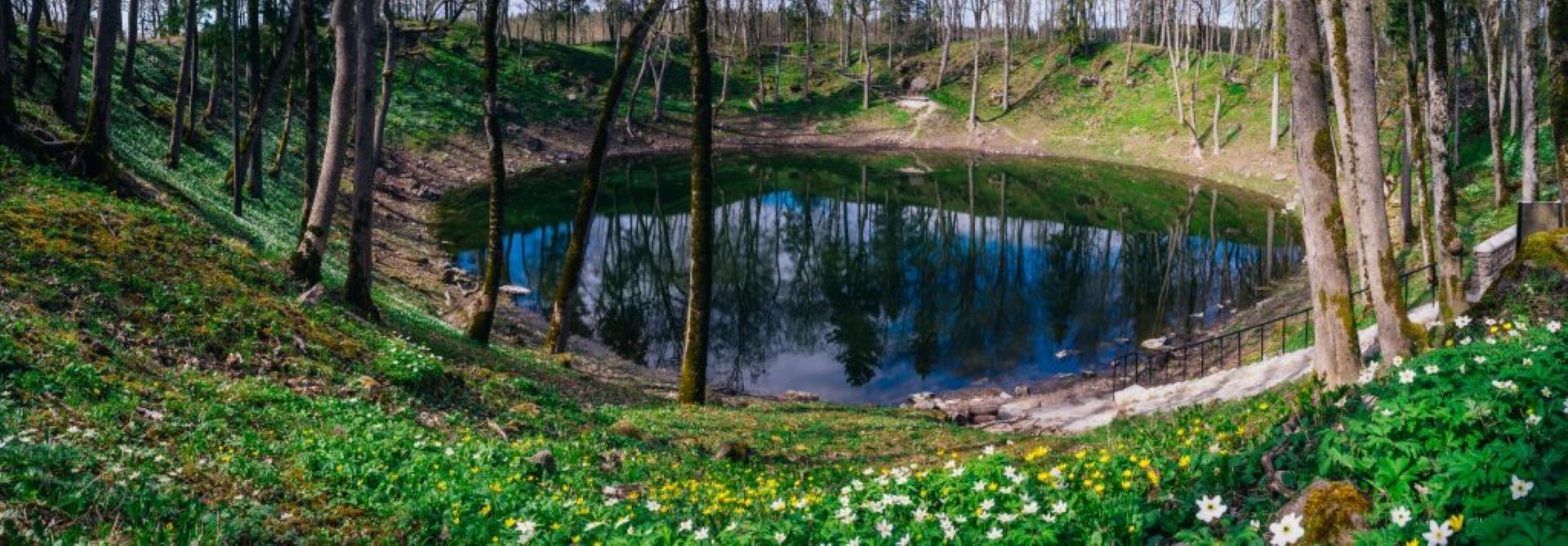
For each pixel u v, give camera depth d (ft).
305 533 23.09
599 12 357.20
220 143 129.29
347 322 50.67
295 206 114.32
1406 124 103.24
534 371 65.62
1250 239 141.28
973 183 204.13
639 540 21.45
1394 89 197.98
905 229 154.61
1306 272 114.83
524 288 110.42
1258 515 18.88
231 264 51.34
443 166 203.82
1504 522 15.20
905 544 18.85
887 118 284.61
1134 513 19.36
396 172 183.11
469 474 29.99
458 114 231.71
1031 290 114.52
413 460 30.63
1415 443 18.04
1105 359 86.79
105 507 20.52
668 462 40.88
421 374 43.88
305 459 28.27
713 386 81.30
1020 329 98.48
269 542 21.90
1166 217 162.20
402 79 234.99
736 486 36.45
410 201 164.04
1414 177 134.82
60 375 28.53
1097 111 265.75
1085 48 301.02
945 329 99.19
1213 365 79.97
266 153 136.36
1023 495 20.61
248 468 25.84
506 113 245.04
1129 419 52.11
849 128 282.15
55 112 84.79
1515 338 25.99
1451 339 37.45
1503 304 38.73
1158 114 247.09
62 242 42.57
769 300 111.24
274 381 38.58
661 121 272.31
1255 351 79.97
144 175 72.69
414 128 214.90
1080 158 244.63
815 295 113.29
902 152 259.80
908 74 309.83
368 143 59.11
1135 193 189.67
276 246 76.18
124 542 19.40
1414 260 91.04
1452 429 18.19
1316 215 36.45
